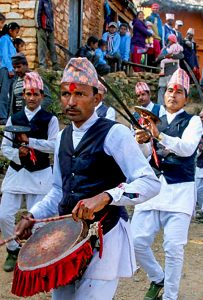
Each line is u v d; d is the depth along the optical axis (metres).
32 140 4.54
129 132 2.75
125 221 2.85
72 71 2.74
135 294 4.66
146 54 15.21
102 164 2.73
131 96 12.34
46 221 2.76
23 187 4.76
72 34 13.58
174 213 3.98
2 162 7.75
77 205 2.54
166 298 3.99
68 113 2.76
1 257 5.36
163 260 5.48
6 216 4.80
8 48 8.66
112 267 2.70
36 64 10.80
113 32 13.70
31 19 10.74
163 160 4.05
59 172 2.95
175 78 4.14
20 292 2.56
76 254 2.51
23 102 5.49
